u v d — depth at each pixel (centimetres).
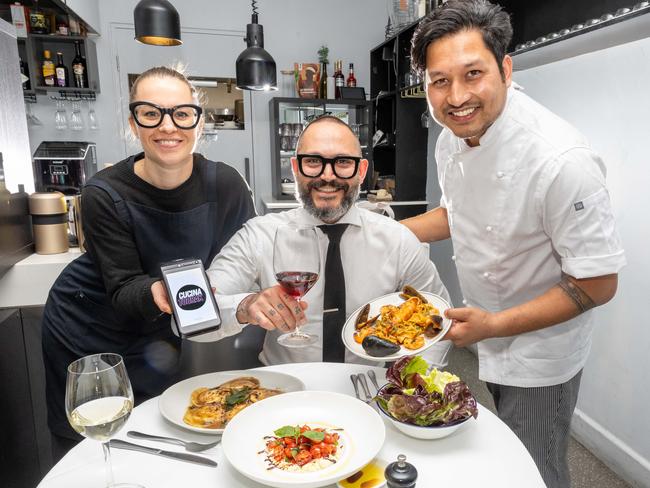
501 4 291
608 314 224
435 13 123
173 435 104
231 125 491
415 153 447
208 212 167
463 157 148
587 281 128
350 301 153
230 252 158
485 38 118
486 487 87
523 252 144
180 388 120
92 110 439
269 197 501
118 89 452
